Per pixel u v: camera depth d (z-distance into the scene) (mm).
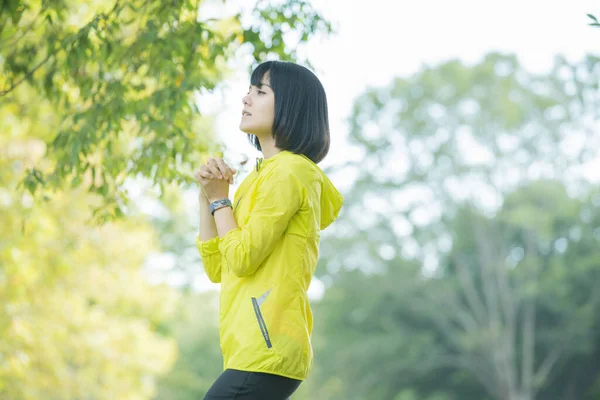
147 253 13156
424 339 28938
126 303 13258
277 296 2926
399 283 29141
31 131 8484
